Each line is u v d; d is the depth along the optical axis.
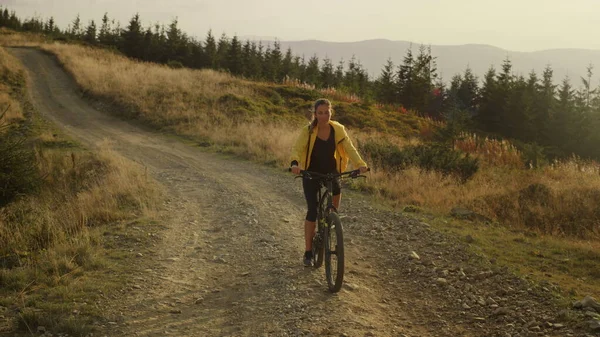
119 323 4.70
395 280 5.89
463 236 7.52
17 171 8.27
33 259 6.15
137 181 11.24
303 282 5.69
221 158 16.06
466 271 5.96
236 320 4.82
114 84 28.69
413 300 5.29
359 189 11.37
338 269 5.12
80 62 35.88
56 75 33.56
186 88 27.20
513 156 18.55
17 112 23.39
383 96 60.44
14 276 5.53
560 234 8.42
